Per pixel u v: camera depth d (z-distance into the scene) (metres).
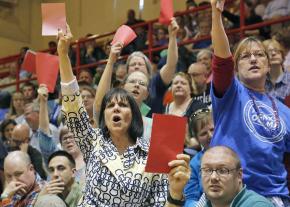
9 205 9.98
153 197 7.34
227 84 7.69
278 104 8.12
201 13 21.80
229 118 7.73
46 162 12.59
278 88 11.30
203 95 13.50
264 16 20.58
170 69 11.71
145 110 11.04
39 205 9.37
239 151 7.60
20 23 32.94
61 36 8.02
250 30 20.09
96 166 7.45
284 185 7.66
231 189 7.24
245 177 7.52
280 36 17.72
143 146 7.60
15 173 10.17
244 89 7.91
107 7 30.95
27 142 14.62
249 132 7.62
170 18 11.56
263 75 7.98
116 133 7.64
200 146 10.20
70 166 10.62
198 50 20.20
